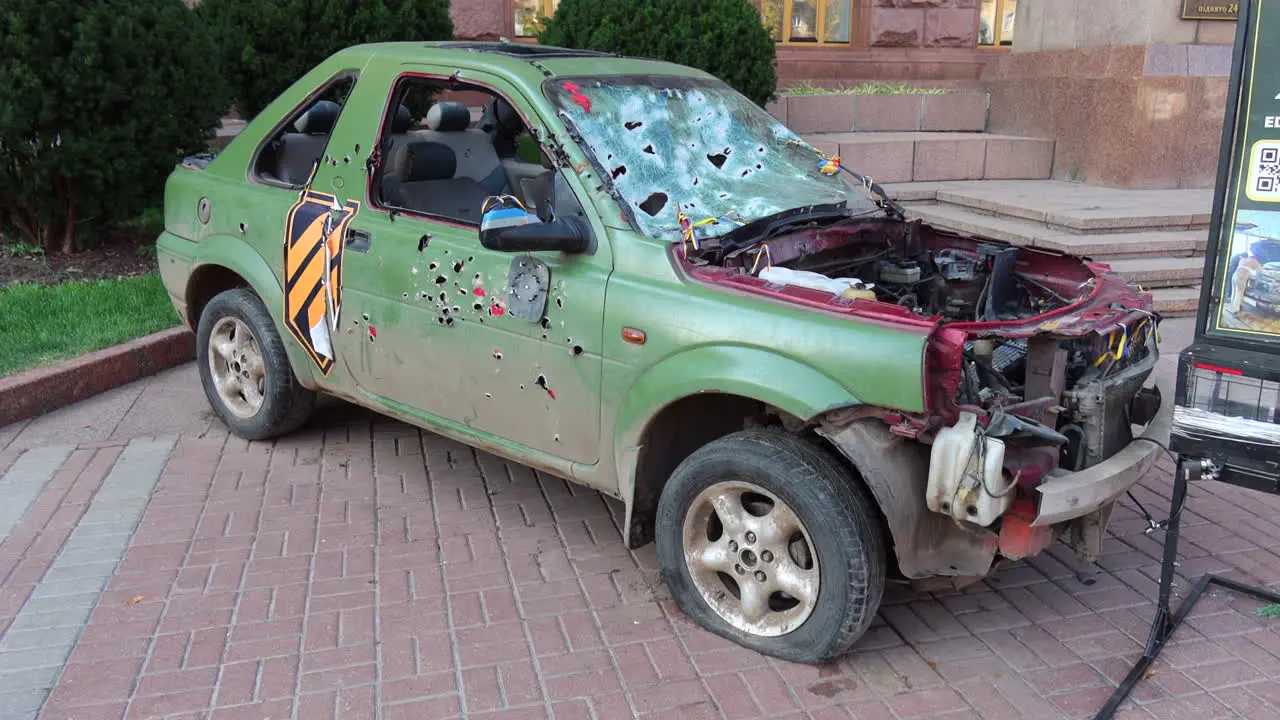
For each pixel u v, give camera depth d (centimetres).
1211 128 997
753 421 376
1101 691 333
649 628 365
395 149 479
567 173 380
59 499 462
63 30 702
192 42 763
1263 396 311
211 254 505
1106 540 438
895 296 417
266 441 532
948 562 336
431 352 420
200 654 346
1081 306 355
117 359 616
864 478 314
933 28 1305
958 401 309
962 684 335
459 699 324
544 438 394
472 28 1155
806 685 333
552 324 374
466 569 405
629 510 368
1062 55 1083
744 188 420
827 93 1166
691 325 339
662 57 877
